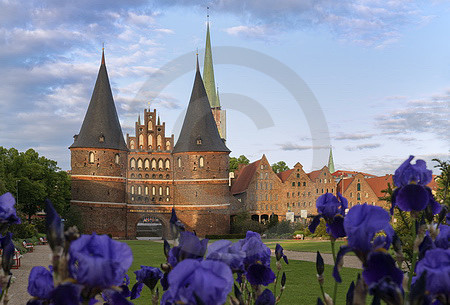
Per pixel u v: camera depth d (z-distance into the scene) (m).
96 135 71.12
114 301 1.39
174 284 1.35
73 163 71.50
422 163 1.79
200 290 1.32
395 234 1.78
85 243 1.35
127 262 1.37
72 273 1.31
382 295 1.27
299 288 13.93
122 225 71.12
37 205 70.50
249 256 2.00
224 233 41.44
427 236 1.79
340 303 11.40
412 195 1.73
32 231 35.72
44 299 1.57
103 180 71.06
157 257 27.67
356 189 81.25
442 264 1.35
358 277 1.48
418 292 1.28
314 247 30.73
